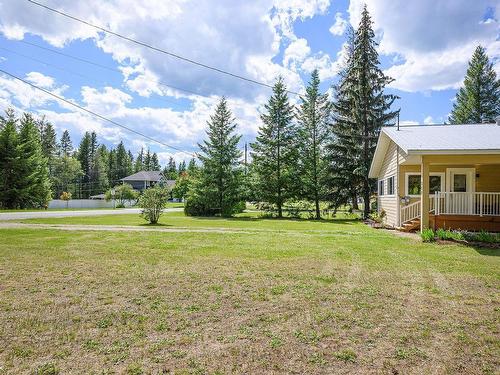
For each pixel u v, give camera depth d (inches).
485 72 1438.2
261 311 167.3
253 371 111.7
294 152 983.0
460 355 124.8
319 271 250.8
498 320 159.0
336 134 942.4
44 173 1563.7
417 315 164.4
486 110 1417.3
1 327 144.9
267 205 1013.8
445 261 293.1
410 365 117.2
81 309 167.3
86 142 3314.5
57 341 132.4
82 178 3277.6
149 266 261.1
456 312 168.9
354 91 917.2
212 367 114.0
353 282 222.1
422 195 454.6
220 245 369.4
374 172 835.4
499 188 586.9
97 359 118.6
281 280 224.1
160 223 675.4
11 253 309.7
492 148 424.2
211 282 217.3
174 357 120.7
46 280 218.4
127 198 1988.2
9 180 1419.8
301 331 144.1
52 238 409.1
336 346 130.7
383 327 149.6
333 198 937.5
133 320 154.3
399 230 560.1
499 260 299.3
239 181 1033.5
